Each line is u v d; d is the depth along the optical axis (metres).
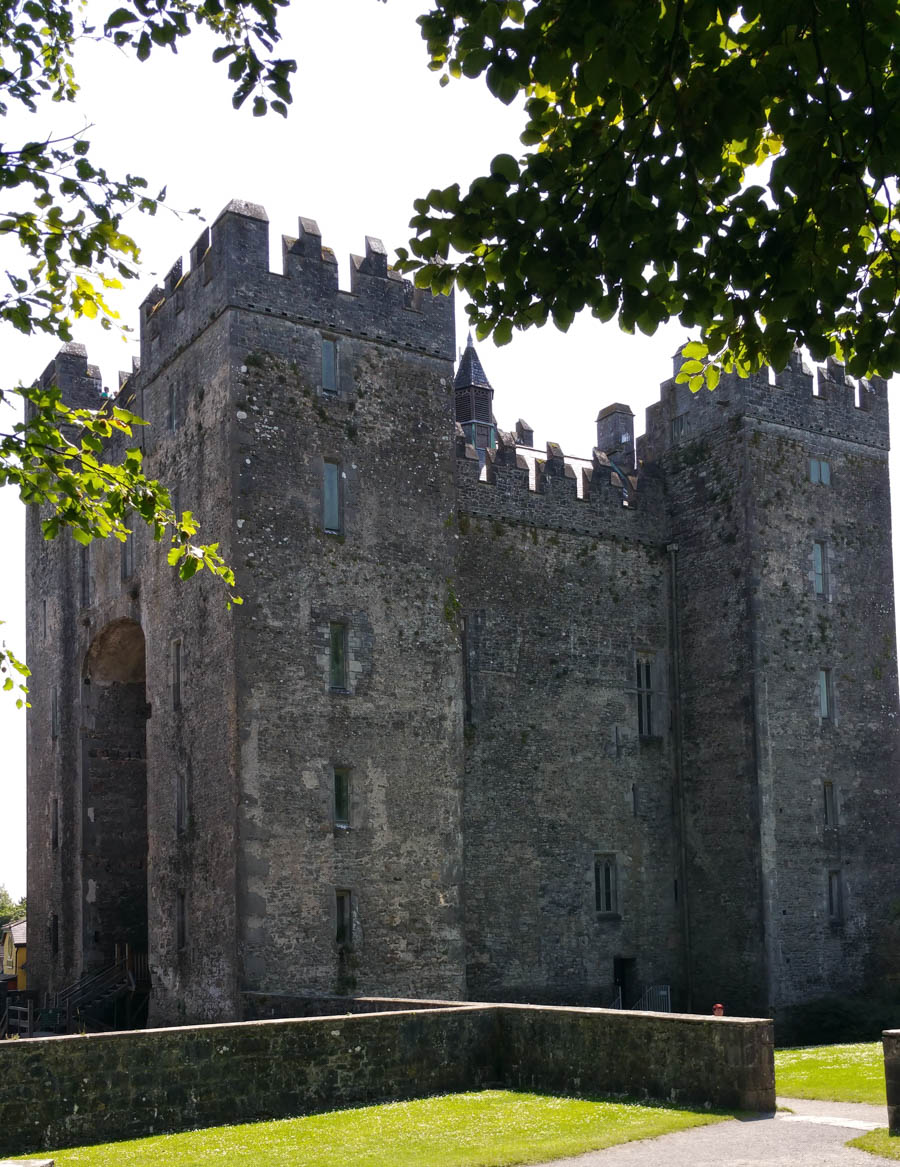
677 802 34.88
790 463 35.22
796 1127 15.24
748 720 33.50
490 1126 15.76
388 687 28.64
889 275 8.38
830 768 34.41
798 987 32.66
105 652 34.94
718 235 8.11
